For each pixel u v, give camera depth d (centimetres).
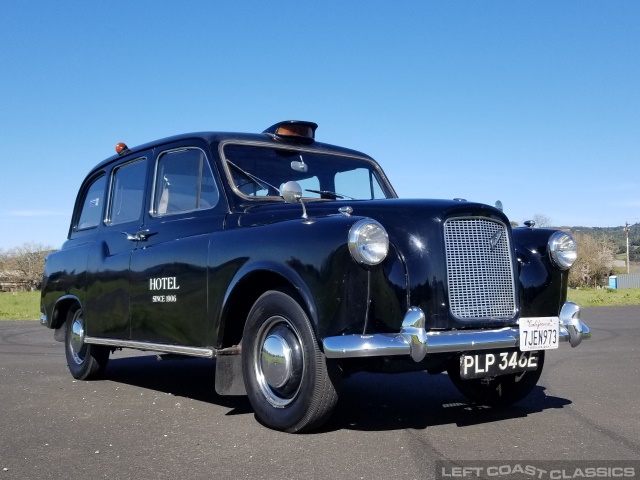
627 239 7444
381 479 317
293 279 392
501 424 433
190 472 333
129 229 574
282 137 550
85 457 365
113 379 661
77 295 635
